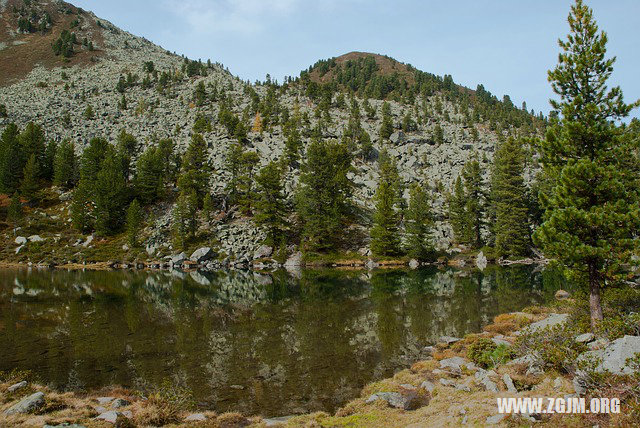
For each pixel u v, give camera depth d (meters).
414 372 19.47
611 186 17.88
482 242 98.12
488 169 136.25
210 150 130.00
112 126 151.25
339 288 50.66
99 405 14.91
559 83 20.72
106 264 80.19
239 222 95.81
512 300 39.25
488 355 18.94
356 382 18.70
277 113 174.00
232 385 18.44
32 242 87.38
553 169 20.98
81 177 100.06
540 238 20.28
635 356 11.38
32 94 173.38
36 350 24.05
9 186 100.88
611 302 20.64
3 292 46.66
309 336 27.30
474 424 11.05
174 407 14.69
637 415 9.27
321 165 91.44
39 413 13.59
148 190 101.25
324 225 88.69
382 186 91.62
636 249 17.42
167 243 87.81
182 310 36.59
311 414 14.65
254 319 32.78
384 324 30.56
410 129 176.25
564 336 16.28
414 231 87.25
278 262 84.50
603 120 19.34
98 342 25.83
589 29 19.77
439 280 57.62
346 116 184.50
